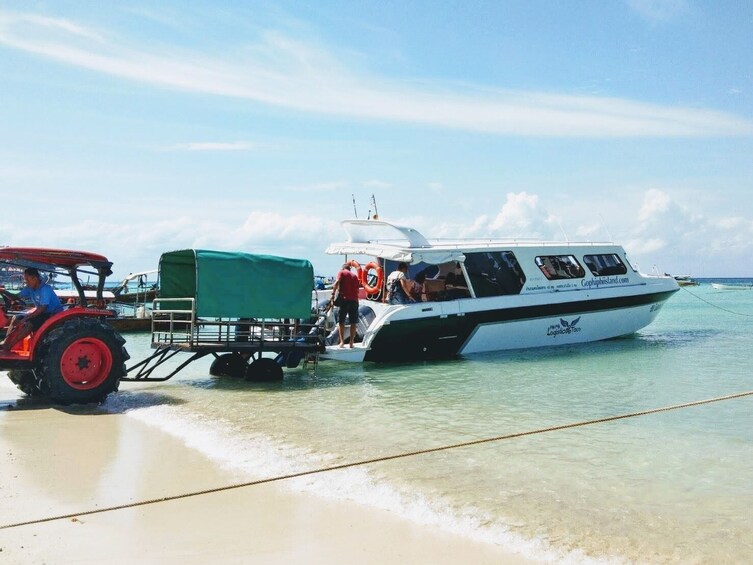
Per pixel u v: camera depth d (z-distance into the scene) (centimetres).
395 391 1046
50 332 909
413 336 1362
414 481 590
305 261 1179
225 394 1024
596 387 1070
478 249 1477
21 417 848
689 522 498
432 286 1445
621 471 623
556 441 731
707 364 1317
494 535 471
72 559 422
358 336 1405
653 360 1372
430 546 450
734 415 860
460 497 549
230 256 1123
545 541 461
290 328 1212
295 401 962
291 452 680
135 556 428
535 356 1438
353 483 583
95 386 916
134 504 522
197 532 470
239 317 1113
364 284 1469
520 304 1491
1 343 936
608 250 1695
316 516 504
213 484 575
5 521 487
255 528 478
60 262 941
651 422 823
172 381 1182
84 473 602
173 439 729
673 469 629
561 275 1590
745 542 461
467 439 738
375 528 481
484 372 1230
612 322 1684
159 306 1173
